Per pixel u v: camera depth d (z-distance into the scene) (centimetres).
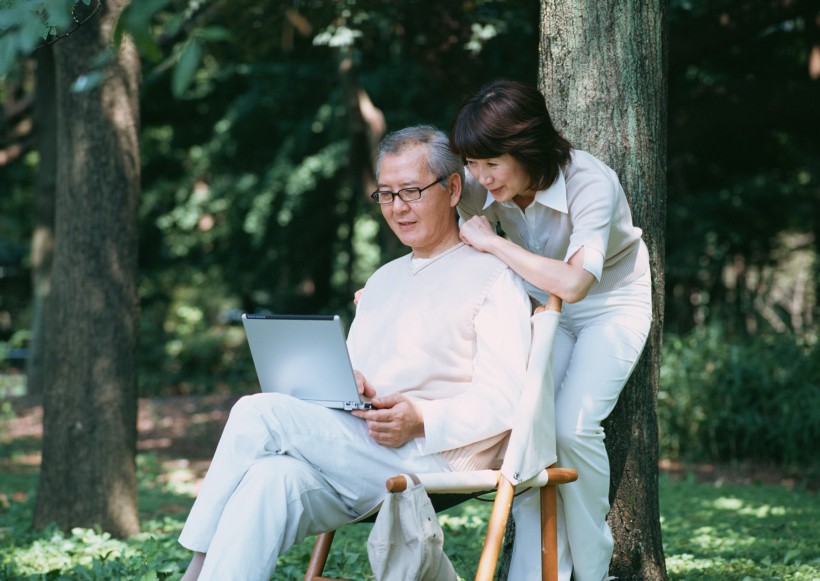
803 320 1291
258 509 297
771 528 599
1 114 1664
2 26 244
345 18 934
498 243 330
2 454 1078
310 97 1778
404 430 316
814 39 1199
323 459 314
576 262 320
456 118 328
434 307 333
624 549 382
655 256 388
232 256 2216
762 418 971
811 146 1434
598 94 384
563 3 390
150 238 2278
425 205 334
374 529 286
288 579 432
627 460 382
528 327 324
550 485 322
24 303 2570
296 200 1922
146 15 210
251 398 315
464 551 499
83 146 605
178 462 1015
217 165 2025
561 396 340
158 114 1914
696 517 655
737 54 1323
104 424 603
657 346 391
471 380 332
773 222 1512
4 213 2469
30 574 462
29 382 1573
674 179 1490
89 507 598
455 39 938
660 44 392
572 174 340
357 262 2331
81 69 599
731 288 1532
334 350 316
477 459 325
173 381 1784
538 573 349
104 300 606
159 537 564
